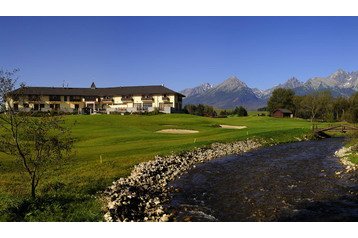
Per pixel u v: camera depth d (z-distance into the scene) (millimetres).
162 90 149250
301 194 28344
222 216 23391
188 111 153500
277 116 161500
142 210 24281
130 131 77062
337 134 85750
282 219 22672
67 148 24906
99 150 48531
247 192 29359
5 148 23516
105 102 153250
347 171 36062
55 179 30812
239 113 174125
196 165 42344
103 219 21203
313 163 43062
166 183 32938
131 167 37094
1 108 22875
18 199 22500
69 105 149250
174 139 62719
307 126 96625
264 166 41438
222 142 59281
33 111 24266
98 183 30141
